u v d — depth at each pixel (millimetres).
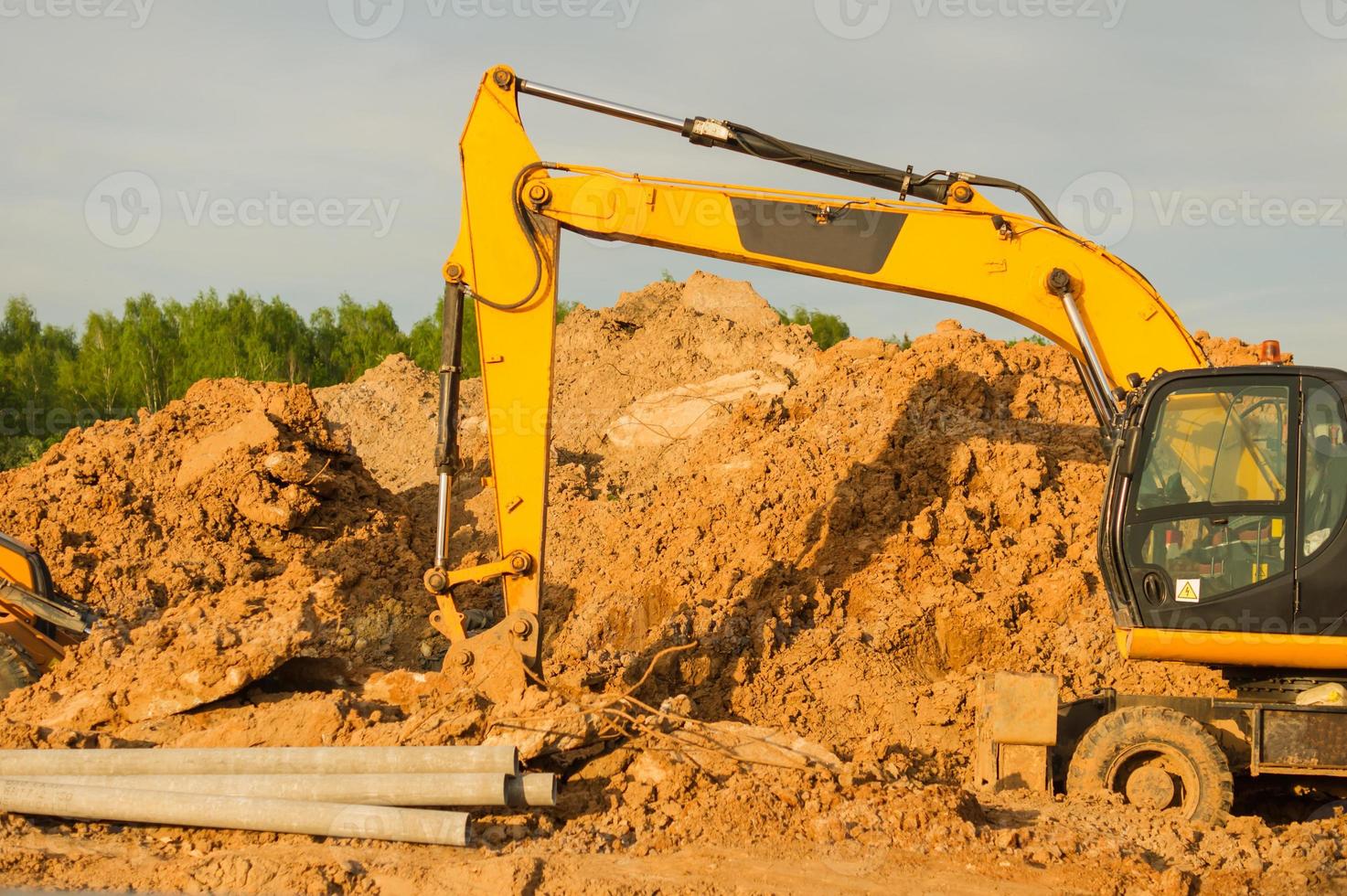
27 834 7031
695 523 11891
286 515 12711
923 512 11336
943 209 8273
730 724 8023
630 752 7723
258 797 7012
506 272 8398
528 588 8367
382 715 8211
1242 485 7602
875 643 10266
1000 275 8266
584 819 7168
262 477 12969
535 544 8352
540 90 8398
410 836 6762
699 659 9781
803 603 10703
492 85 8422
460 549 13789
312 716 7848
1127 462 7730
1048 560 11070
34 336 38656
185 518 12750
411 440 17141
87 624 9578
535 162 8430
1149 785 7734
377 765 7059
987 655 10391
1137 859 6602
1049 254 8203
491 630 8406
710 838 6871
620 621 10711
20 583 9648
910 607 10594
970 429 12695
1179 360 8102
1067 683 9961
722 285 19062
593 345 18312
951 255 8281
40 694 8500
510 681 8211
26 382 30594
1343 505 7383
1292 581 7422
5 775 7375
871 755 8516
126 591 11812
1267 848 7016
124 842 6996
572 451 16125
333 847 6848
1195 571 7625
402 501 14227
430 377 18844
